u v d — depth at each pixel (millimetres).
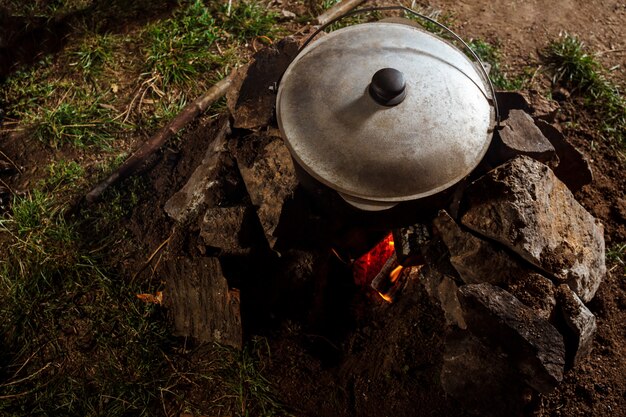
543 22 1341
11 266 1069
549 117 995
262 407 947
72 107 1231
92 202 1111
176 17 1342
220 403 960
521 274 818
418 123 701
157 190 1110
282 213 896
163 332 997
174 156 1147
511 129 911
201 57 1272
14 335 1018
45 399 966
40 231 1084
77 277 1050
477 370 804
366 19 1313
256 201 932
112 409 954
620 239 1057
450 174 722
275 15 1346
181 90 1252
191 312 963
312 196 833
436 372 891
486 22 1342
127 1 1353
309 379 956
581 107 1204
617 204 1087
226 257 943
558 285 822
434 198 771
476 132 738
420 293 936
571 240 867
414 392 899
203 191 997
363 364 944
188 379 975
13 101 1267
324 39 797
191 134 1161
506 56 1287
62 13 1327
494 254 824
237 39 1317
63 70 1295
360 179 710
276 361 975
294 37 1043
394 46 756
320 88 733
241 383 957
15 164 1188
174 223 1057
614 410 905
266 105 973
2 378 990
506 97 992
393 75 675
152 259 1047
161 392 966
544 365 738
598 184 1109
